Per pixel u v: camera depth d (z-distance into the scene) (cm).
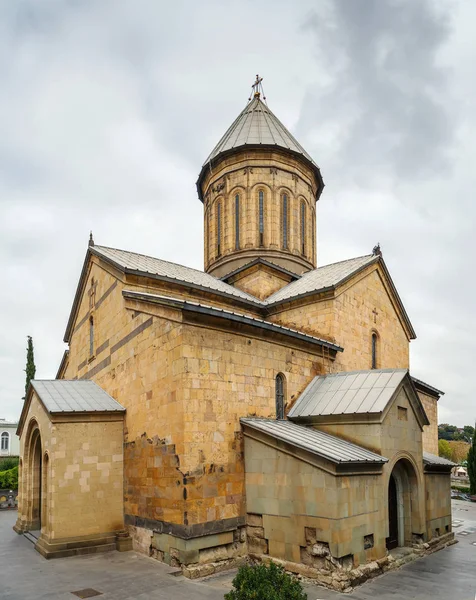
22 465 1875
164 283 1703
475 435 3638
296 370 1591
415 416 1504
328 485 1129
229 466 1280
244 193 2405
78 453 1474
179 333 1270
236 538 1254
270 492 1243
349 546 1125
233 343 1376
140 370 1457
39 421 1633
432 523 1553
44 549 1379
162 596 1002
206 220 2616
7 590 1063
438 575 1196
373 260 2105
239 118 2694
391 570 1237
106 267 1809
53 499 1416
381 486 1282
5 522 2023
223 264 2423
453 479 5025
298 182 2488
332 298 1850
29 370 4025
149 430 1375
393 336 2242
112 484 1498
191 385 1243
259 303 2009
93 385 1806
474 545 1599
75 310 2227
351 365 1889
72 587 1074
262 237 2367
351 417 1370
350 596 1019
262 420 1390
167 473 1260
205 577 1136
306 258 2478
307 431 1384
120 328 1625
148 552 1317
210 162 2523
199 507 1192
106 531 1456
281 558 1192
